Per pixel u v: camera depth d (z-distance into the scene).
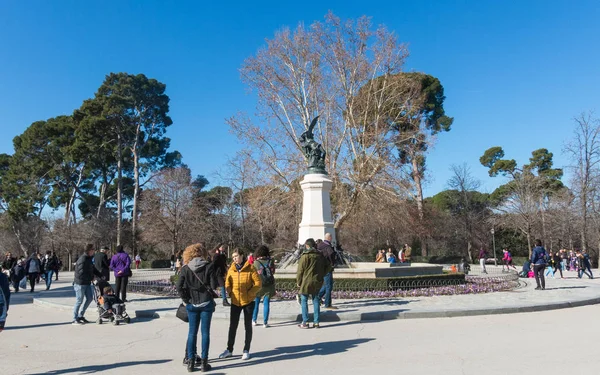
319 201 17.98
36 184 50.41
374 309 11.17
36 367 6.68
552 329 8.79
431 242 47.84
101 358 7.21
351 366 6.30
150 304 13.26
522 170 52.56
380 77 30.50
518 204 46.72
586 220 40.41
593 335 8.09
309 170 18.69
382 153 28.70
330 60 29.06
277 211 29.42
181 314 6.67
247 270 7.07
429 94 43.41
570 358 6.41
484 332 8.61
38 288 22.77
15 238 53.62
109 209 55.34
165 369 6.46
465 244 50.22
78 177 56.81
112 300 10.78
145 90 49.53
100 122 46.06
